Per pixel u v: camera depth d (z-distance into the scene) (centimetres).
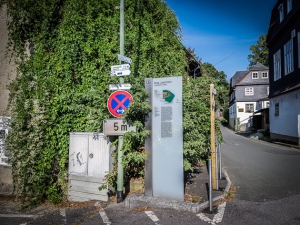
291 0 1645
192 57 1062
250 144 1675
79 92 697
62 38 696
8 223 503
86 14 720
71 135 642
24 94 682
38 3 708
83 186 615
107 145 598
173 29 909
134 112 519
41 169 654
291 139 1570
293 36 1595
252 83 3662
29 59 717
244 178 695
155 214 462
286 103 1655
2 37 797
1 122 765
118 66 527
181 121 505
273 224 407
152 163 520
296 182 649
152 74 783
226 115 4891
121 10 540
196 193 548
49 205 618
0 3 778
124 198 561
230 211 464
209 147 663
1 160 782
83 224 448
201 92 707
